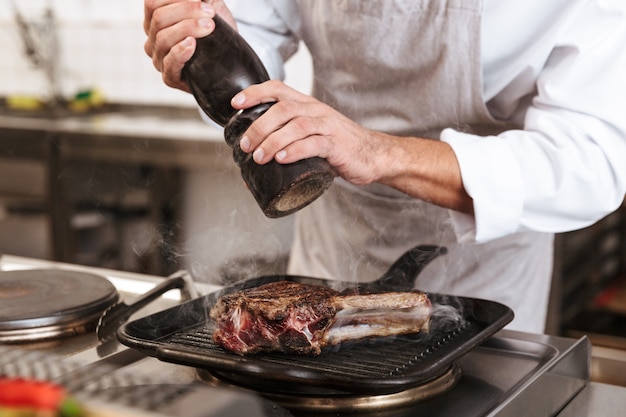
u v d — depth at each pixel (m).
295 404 0.87
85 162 3.24
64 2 3.73
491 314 1.05
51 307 1.09
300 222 1.64
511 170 1.11
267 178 0.91
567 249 2.39
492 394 0.91
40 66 3.82
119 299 1.20
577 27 1.17
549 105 1.20
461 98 1.33
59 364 0.67
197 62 0.97
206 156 2.99
